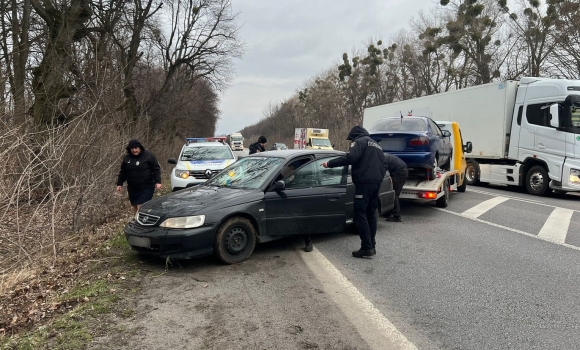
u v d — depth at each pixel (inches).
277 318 147.6
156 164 305.7
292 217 232.1
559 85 456.4
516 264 212.2
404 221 327.3
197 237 198.2
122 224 311.3
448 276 193.9
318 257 225.9
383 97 1737.2
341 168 261.9
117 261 216.2
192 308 156.3
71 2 520.4
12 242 212.2
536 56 1080.2
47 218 242.2
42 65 441.7
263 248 244.1
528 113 490.3
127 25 717.9
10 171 222.1
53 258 231.1
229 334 135.0
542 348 125.6
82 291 173.6
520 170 501.7
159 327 140.2
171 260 211.8
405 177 319.9
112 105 396.8
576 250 238.5
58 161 243.9
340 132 1711.4
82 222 308.0
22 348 125.6
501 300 164.4
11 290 187.6
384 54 1739.7
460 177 474.0
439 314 151.3
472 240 263.7
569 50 870.4
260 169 244.7
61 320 144.7
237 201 214.4
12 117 276.2
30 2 522.0
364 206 222.1
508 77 1154.7
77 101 407.2
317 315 150.4
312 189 242.1
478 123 557.0
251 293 172.1
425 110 658.8
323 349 125.6
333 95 2158.0
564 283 183.6
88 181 291.1
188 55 1023.0
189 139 596.7
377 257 226.5
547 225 309.1
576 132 441.4
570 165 442.0
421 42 1459.2
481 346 127.3
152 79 904.3
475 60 1192.2
